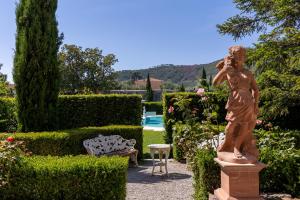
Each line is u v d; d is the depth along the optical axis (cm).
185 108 841
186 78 11281
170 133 1344
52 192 551
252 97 452
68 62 3372
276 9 988
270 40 968
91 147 1020
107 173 554
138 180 901
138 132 1220
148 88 4728
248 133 458
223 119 1227
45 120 1045
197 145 728
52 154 939
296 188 557
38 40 1020
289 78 914
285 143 682
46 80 1041
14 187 552
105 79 3478
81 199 553
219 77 461
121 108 1328
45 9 1034
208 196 546
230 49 463
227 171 446
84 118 1312
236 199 440
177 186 823
